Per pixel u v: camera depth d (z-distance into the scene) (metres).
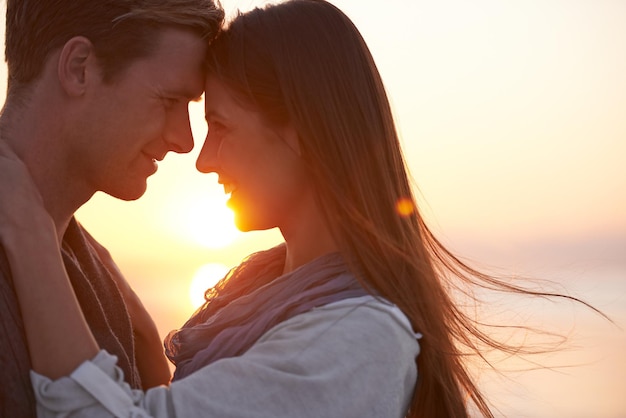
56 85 1.61
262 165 1.62
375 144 1.61
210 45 1.70
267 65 1.59
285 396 1.38
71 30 1.60
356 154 1.58
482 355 1.84
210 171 1.70
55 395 1.33
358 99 1.60
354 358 1.42
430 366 1.59
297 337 1.44
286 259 1.79
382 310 1.48
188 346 1.67
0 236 1.40
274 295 1.60
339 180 1.57
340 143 1.57
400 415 1.53
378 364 1.43
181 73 1.66
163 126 1.69
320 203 1.58
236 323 1.63
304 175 1.63
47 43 1.60
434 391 1.64
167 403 1.38
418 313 1.56
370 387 1.42
